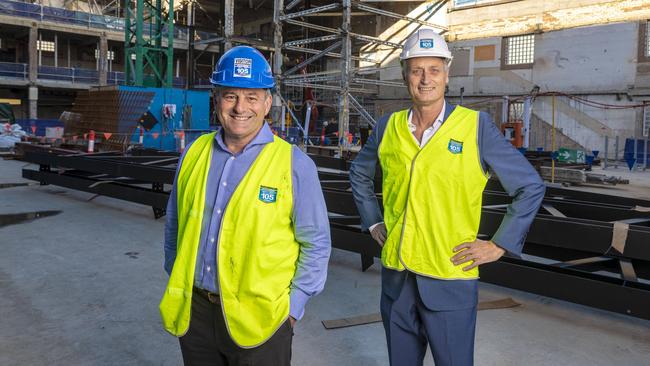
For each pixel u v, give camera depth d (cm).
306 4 2844
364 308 457
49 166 1038
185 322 202
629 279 385
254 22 3725
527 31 2702
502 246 230
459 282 233
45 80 3456
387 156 252
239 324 196
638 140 1975
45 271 544
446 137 236
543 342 390
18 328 400
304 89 2558
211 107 2683
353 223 563
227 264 196
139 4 2027
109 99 1636
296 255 207
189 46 3162
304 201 199
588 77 2552
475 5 2862
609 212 468
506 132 1909
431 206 235
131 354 361
